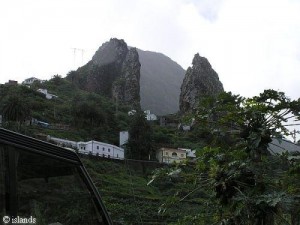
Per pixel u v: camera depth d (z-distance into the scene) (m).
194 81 117.94
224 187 5.15
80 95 111.06
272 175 5.29
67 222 2.77
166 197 5.96
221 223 5.40
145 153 70.94
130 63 139.62
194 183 5.67
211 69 125.94
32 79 123.12
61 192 2.77
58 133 72.12
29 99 90.12
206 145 5.98
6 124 56.19
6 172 2.32
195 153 5.82
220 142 5.89
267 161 5.41
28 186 2.48
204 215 6.08
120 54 144.50
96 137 79.62
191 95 114.25
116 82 131.12
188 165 5.85
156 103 195.00
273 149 5.72
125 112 107.88
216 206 5.72
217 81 125.94
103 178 36.81
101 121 85.75
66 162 2.88
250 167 5.23
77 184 2.96
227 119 5.69
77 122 83.06
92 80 136.88
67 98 108.69
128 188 33.12
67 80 131.62
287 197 4.83
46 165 2.66
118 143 82.56
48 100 98.00
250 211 5.04
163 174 5.79
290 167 5.37
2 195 2.28
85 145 65.75
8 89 91.75
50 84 120.69
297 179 5.32
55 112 88.69
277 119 5.51
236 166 5.27
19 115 62.97
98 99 109.19
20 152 2.44
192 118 5.86
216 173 5.33
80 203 2.93
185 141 67.56
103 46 147.00
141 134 72.50
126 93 130.25
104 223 3.12
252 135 5.43
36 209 2.52
